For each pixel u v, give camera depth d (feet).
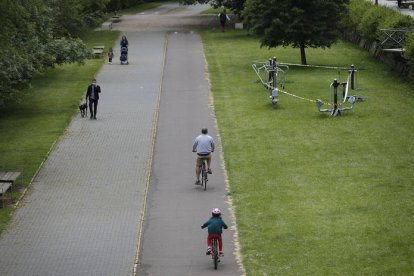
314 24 515.91
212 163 302.25
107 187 277.85
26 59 369.50
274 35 523.29
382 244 216.54
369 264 203.62
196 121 369.71
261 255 212.64
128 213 251.39
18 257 216.74
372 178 276.82
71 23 574.56
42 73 473.67
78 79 481.87
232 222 239.30
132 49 595.88
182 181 282.97
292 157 305.94
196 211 251.19
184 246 222.48
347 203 251.39
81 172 295.28
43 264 211.82
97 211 253.44
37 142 338.13
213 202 259.19
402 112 377.09
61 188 276.82
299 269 202.18
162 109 396.37
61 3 558.15
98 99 402.31
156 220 244.22
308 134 339.77
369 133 338.54
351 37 626.23
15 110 400.88
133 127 361.71
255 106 396.98
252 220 239.71
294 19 513.45
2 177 273.33
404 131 341.21
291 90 434.71
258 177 282.56
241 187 272.51
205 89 443.32
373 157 302.86
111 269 207.92
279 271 201.57
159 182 282.56
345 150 313.73
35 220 245.45
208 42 625.41
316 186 269.85
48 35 436.76
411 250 211.82
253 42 618.85
